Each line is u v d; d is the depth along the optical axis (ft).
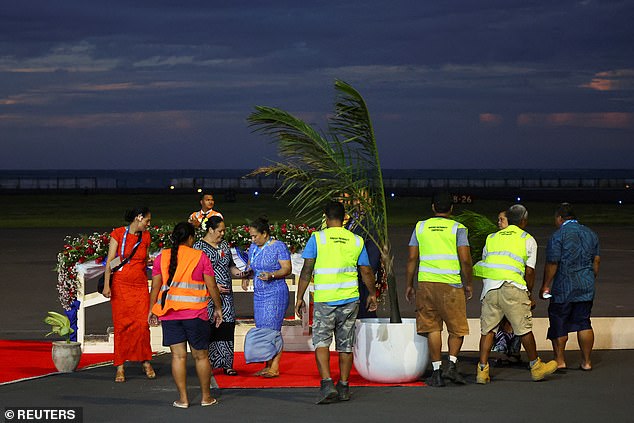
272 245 33.96
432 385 31.30
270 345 33.22
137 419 26.30
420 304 31.45
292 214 161.58
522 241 32.35
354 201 35.04
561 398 29.27
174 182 344.90
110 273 32.94
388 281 33.71
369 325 31.91
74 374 34.06
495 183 345.51
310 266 30.14
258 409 27.68
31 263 80.23
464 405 28.19
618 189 289.94
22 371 35.04
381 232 34.63
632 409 27.68
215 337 33.96
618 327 39.40
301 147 34.04
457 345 31.50
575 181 346.95
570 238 34.04
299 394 30.12
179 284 28.09
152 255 40.93
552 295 34.50
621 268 75.97
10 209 186.50
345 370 29.30
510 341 35.42
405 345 31.63
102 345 40.01
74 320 39.91
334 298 29.43
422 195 248.93
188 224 28.84
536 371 31.99
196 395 29.99
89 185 364.58
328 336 29.40
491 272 32.09
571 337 39.63
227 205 202.28
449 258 31.24
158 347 40.29
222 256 35.53
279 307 33.58
